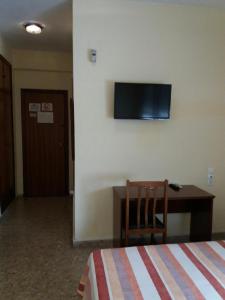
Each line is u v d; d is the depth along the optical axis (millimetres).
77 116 3029
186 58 3182
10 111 4770
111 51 3012
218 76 3279
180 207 3189
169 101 3098
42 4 3053
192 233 3250
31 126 5184
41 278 2498
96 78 3016
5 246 3129
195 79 3230
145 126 3182
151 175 3250
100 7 2943
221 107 3324
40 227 3707
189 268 1580
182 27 3129
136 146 3184
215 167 3391
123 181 3191
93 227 3176
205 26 3180
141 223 2668
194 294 1333
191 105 3256
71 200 5059
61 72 5145
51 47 4762
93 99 3035
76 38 2936
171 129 3244
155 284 1413
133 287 1384
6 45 4473
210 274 1520
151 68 3115
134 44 3049
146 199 2574
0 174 4070
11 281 2447
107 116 3082
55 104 5199
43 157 5270
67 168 5348
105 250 1807
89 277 1586
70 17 3424
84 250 3057
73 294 2277
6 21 3566
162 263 1634
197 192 2939
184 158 3309
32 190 5293
